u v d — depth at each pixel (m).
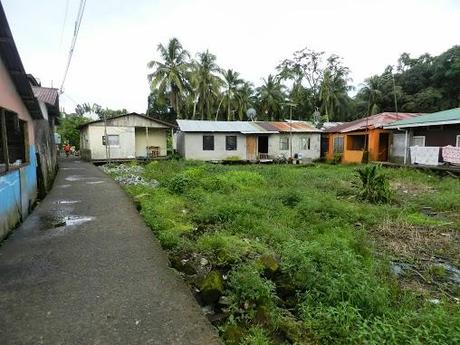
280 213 7.18
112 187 10.18
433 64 31.47
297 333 2.91
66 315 2.94
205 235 5.42
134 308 3.08
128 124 22.09
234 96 37.16
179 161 19.77
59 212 6.84
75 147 34.06
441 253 5.41
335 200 8.57
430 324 2.88
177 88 30.83
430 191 10.87
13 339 2.59
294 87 39.03
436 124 14.70
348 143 22.06
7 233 5.25
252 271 3.63
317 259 4.17
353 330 2.88
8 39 4.99
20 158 7.27
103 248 4.67
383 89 34.66
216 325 3.04
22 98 6.86
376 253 5.27
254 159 23.00
